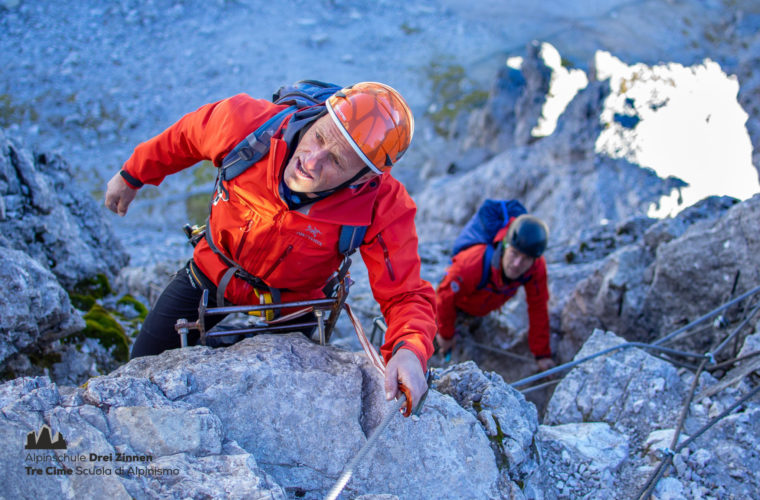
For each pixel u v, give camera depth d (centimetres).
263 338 261
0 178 452
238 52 2944
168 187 2011
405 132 220
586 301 554
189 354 249
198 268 276
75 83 2514
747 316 418
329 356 261
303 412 238
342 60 3019
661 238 529
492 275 543
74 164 2111
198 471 203
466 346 642
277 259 246
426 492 238
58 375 370
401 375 214
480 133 2156
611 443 312
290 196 230
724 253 441
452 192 1655
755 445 307
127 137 2309
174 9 3128
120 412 211
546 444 301
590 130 1494
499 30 3209
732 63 2034
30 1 2958
